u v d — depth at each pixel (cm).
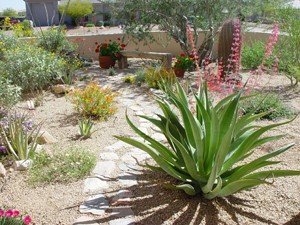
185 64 877
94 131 498
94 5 2984
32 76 715
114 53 1037
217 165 281
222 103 342
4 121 480
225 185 315
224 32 769
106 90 619
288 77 782
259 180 272
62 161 404
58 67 788
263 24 1163
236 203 316
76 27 2717
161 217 300
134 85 802
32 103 645
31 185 364
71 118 574
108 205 322
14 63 728
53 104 654
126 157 427
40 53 792
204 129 325
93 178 372
